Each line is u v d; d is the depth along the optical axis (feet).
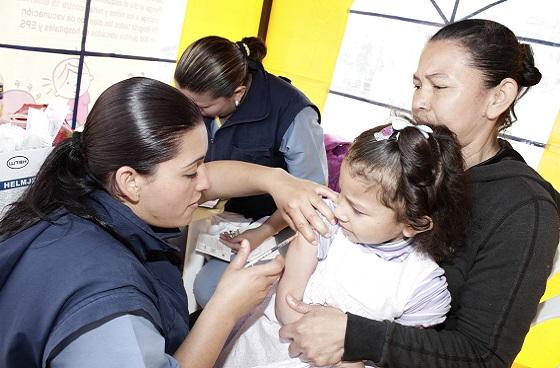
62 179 2.56
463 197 2.83
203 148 2.59
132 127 2.39
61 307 2.12
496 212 2.80
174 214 2.67
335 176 8.74
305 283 3.26
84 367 1.99
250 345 3.47
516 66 2.83
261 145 5.72
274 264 2.88
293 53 10.14
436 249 2.94
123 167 2.42
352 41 9.51
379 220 2.89
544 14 7.52
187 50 5.04
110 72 7.22
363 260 3.19
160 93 2.49
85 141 2.54
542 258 2.63
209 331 2.64
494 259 2.72
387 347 2.64
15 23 5.75
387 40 9.14
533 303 2.63
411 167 2.69
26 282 2.27
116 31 7.06
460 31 2.88
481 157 3.15
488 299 2.68
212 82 4.89
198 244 5.50
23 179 3.84
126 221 2.56
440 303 2.98
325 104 10.07
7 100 5.90
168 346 2.73
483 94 2.83
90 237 2.39
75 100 6.81
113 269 2.23
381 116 9.48
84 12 6.50
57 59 6.37
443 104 2.87
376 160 2.75
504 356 2.64
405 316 3.04
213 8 8.60
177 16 7.97
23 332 2.19
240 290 2.72
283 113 5.62
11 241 2.42
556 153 7.69
